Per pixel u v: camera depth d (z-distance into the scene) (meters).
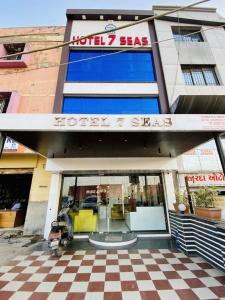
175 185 8.24
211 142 8.95
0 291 2.96
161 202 6.81
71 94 7.20
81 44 8.07
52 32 9.48
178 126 4.06
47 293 2.91
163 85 7.50
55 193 6.56
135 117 4.10
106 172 6.91
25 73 8.65
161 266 3.89
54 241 4.55
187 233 4.73
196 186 8.30
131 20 8.73
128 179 7.02
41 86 8.38
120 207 6.79
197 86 7.62
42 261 4.25
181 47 8.42
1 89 8.28
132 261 4.19
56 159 6.73
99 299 2.74
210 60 8.35
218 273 3.51
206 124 4.10
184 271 3.63
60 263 4.12
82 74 7.66
